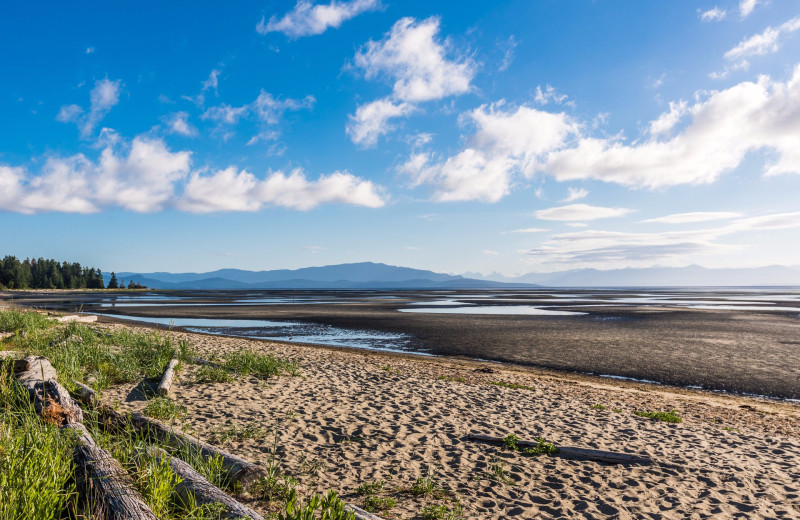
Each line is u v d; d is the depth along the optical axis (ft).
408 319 114.11
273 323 102.63
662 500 17.98
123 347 43.78
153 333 54.75
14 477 11.69
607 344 71.67
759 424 31.40
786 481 20.40
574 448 23.04
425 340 76.23
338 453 21.47
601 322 107.24
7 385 20.75
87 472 12.89
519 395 36.19
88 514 11.27
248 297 274.57
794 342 73.87
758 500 18.20
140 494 12.46
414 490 17.66
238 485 16.07
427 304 198.39
